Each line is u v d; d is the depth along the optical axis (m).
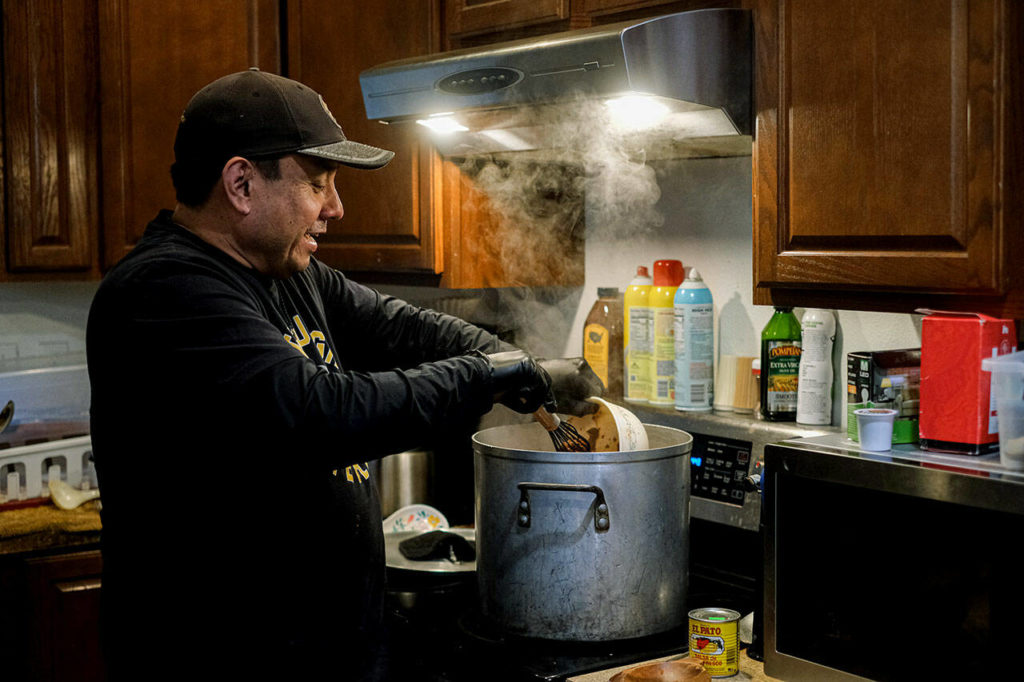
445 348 1.66
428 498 2.39
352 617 1.45
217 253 1.30
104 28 2.34
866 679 1.29
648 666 1.33
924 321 1.30
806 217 1.46
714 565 1.89
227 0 2.23
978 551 1.18
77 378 2.75
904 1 1.32
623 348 2.07
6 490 2.38
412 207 2.02
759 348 1.89
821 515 1.33
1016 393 1.18
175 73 2.29
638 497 1.49
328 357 1.49
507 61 1.57
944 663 1.22
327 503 1.40
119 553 1.33
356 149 1.33
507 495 1.52
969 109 1.26
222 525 1.31
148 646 1.33
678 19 1.46
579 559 1.48
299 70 2.21
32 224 2.35
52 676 2.15
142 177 2.34
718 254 1.95
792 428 1.74
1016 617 1.16
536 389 1.38
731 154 1.88
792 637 1.36
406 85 1.74
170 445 1.26
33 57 2.32
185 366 1.19
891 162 1.35
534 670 1.45
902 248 1.36
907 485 1.22
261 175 1.26
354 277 2.25
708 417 1.84
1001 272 1.26
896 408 1.35
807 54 1.44
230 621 1.33
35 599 2.12
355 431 1.18
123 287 1.23
